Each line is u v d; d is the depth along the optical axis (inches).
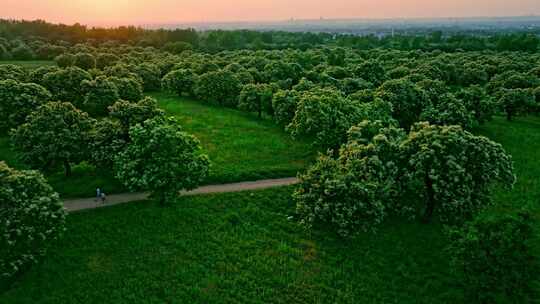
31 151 2182.6
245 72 4667.8
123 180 2046.0
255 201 2229.3
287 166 2689.5
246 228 1998.0
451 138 1863.9
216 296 1601.9
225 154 2876.5
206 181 2440.9
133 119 2292.1
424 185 1876.2
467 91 3671.3
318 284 1679.4
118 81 4028.1
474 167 1868.8
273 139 3218.5
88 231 1903.3
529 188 2491.4
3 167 1644.9
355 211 1781.5
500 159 1905.8
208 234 1934.1
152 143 1989.4
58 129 2240.4
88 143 2277.3
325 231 1985.7
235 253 1823.3
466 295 1635.1
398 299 1630.2
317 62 6230.3
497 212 2198.6
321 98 2770.7
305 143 3125.0
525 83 4458.7
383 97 3307.1
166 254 1795.0
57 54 7244.1
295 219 2086.6
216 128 3479.3
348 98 3230.8
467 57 6737.2
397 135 2122.3
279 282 1679.4
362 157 1937.7
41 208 1574.8
